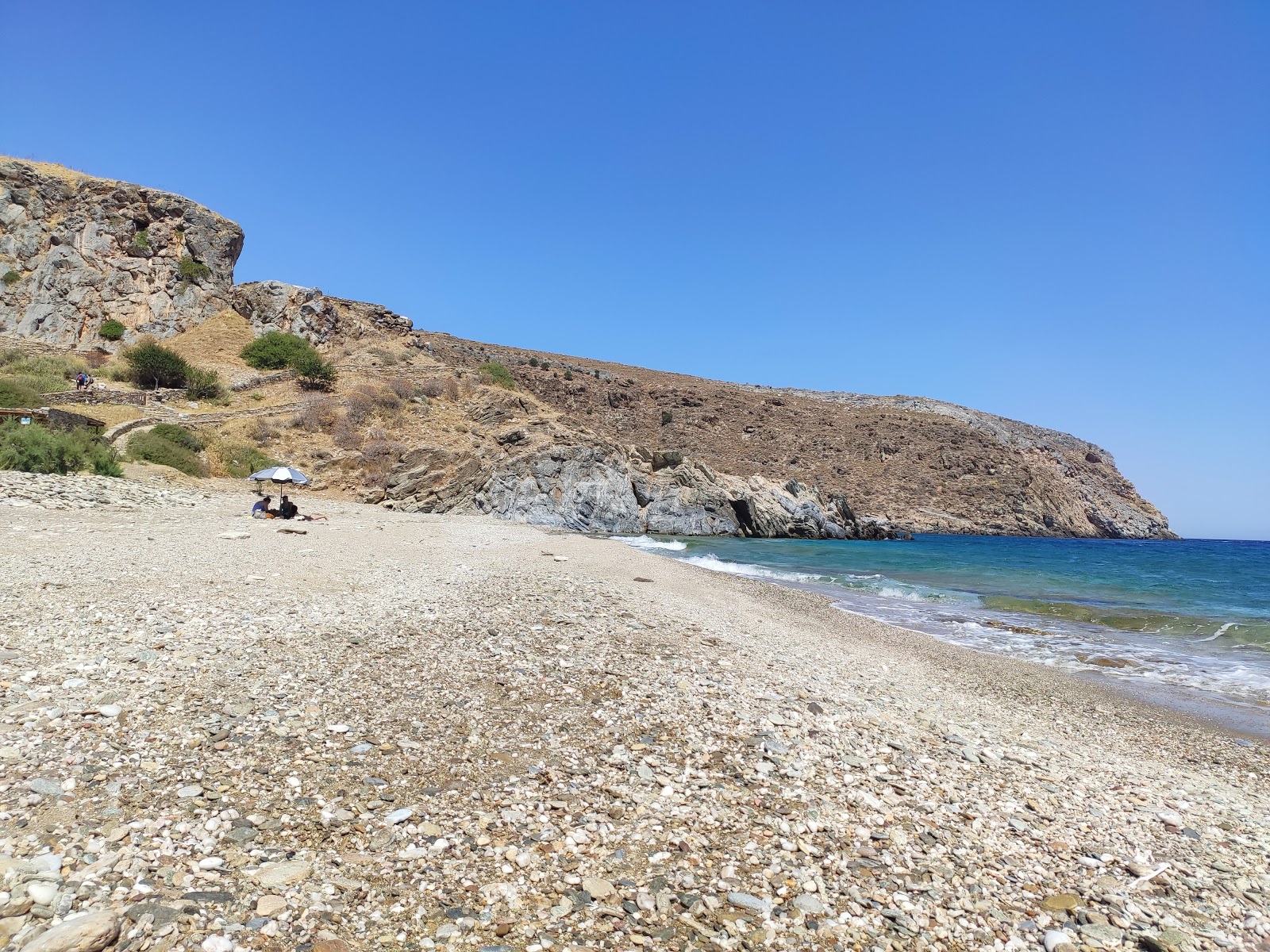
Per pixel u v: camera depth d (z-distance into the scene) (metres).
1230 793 8.30
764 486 72.25
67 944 3.33
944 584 32.44
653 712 8.09
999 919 4.86
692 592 18.45
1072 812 6.94
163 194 60.16
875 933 4.52
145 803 4.95
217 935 3.74
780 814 6.05
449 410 56.53
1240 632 19.92
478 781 6.03
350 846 4.82
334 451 45.41
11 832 4.34
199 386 47.75
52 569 11.48
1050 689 13.11
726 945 4.25
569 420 61.84
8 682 6.62
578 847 5.18
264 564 14.02
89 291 55.16
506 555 20.73
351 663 8.52
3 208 55.25
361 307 73.56
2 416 28.33
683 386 133.38
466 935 4.05
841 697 9.85
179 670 7.52
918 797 6.73
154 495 24.06
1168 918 5.10
